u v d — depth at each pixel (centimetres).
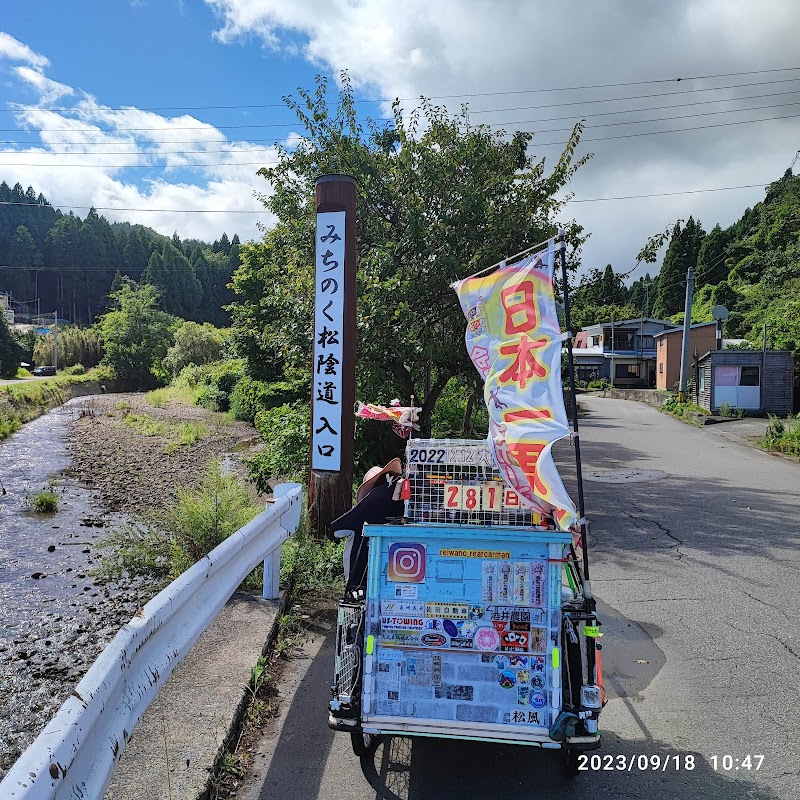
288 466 913
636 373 5406
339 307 707
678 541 834
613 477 1334
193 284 11412
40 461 1764
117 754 241
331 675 458
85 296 11781
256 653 454
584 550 334
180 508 742
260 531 494
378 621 326
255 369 2305
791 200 4722
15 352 6072
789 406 2703
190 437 2170
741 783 338
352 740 338
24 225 12606
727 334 4728
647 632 543
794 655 496
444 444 365
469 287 388
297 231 1029
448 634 320
